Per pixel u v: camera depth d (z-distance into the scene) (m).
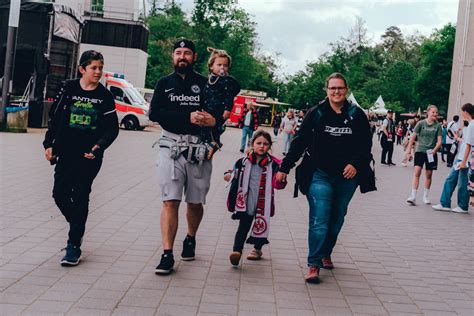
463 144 10.65
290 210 9.83
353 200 11.74
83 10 46.22
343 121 5.62
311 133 5.72
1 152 14.69
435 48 66.19
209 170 5.79
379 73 89.06
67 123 5.69
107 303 4.56
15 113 20.98
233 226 7.96
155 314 4.39
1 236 6.45
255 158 6.09
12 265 5.41
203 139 5.66
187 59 5.64
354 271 6.08
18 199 8.73
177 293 4.93
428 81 66.50
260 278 5.56
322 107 5.68
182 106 5.63
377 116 58.59
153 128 34.28
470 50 41.44
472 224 9.53
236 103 53.91
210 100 5.59
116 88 30.86
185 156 5.61
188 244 6.02
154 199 9.76
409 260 6.71
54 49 27.75
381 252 7.05
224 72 5.66
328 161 5.65
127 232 7.14
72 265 5.50
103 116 5.76
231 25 70.31
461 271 6.32
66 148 5.69
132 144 21.41
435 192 14.02
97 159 5.73
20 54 24.06
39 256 5.77
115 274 5.35
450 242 7.91
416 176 11.66
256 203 6.09
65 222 7.37
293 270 5.94
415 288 5.55
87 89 5.73
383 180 16.31
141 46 47.00
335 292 5.27
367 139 5.68
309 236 5.62
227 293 5.02
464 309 4.97
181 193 5.61
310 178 5.71
